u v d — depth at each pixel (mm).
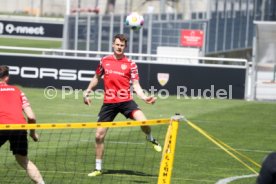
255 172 34031
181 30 83688
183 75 72250
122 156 39031
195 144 44344
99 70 34406
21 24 101688
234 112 61469
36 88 73250
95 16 87875
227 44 94875
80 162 36812
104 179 32750
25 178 32531
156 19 91312
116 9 142500
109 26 87188
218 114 59844
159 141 44469
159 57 75250
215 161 38688
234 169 36500
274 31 77062
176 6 119562
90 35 88188
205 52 88500
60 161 36938
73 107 61781
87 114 57688
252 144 45406
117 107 34031
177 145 43719
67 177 33000
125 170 35094
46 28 102000
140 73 72250
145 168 35812
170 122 25906
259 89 73375
